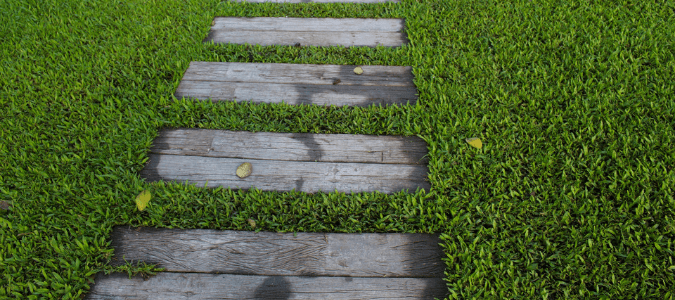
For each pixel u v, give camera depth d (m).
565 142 2.50
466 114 2.67
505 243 2.05
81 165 2.40
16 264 1.95
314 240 2.11
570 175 2.32
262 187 2.37
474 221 2.14
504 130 2.58
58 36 3.39
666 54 3.03
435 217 2.17
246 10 3.93
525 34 3.35
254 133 2.69
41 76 3.02
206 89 3.04
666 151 2.35
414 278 1.96
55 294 1.87
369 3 3.99
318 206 2.26
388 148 2.58
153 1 3.83
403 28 3.69
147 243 2.09
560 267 1.93
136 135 2.60
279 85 3.09
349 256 2.04
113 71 3.08
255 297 1.90
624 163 2.33
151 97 2.88
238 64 3.29
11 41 3.29
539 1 3.74
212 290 1.92
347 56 3.38
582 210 2.12
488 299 1.84
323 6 3.95
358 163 2.49
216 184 2.38
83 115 2.70
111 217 2.16
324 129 2.75
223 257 2.04
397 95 2.98
